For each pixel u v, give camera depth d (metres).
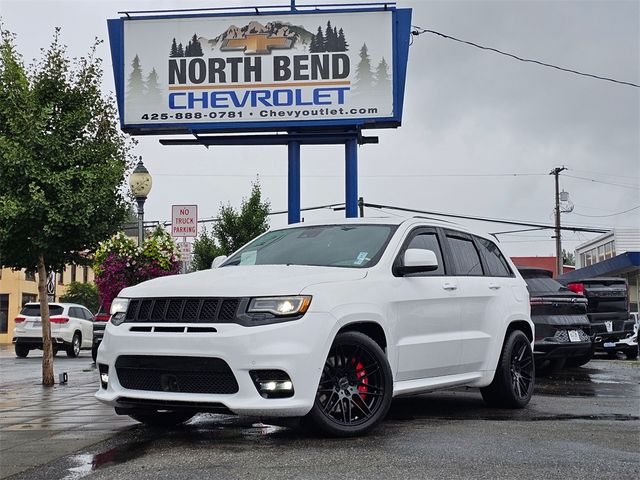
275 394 5.32
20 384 12.12
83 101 12.06
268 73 15.92
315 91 15.81
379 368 5.84
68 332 24.94
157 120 16.11
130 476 4.47
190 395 5.38
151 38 16.20
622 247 48.12
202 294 5.53
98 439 5.87
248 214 25.75
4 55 11.56
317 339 5.43
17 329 24.83
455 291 7.00
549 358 11.76
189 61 16.09
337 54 15.84
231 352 5.25
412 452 5.10
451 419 6.77
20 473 4.73
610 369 13.48
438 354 6.68
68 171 11.44
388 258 6.45
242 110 15.92
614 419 6.81
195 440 5.64
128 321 5.77
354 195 15.95
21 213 11.18
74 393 10.28
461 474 4.48
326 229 7.09
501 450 5.19
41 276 11.99
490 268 7.93
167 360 5.46
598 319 18.48
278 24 15.97
